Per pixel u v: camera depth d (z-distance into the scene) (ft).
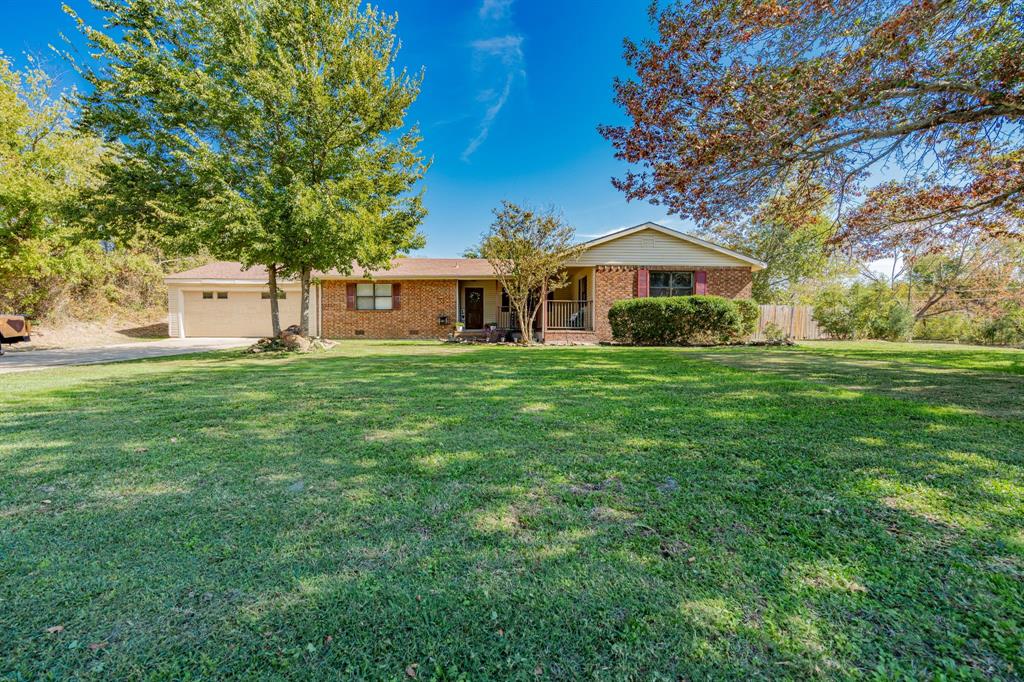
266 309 58.29
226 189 29.96
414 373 22.43
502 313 57.67
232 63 31.78
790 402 14.89
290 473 8.75
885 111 18.04
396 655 4.23
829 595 4.97
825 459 9.29
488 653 4.25
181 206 30.78
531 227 41.73
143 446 10.44
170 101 31.04
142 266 57.62
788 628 4.48
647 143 20.86
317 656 4.21
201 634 4.48
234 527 6.59
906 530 6.38
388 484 8.18
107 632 4.50
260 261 32.04
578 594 5.05
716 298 42.73
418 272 55.21
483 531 6.47
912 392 16.61
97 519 6.84
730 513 6.96
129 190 31.45
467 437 11.07
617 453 9.79
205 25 32.24
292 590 5.14
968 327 51.88
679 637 4.39
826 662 4.05
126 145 31.68
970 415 12.92
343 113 34.30
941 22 15.76
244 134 32.68
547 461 9.32
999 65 15.11
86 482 8.29
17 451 10.07
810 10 16.43
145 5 31.12
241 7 32.37
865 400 15.07
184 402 15.37
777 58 18.04
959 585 5.11
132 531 6.47
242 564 5.65
